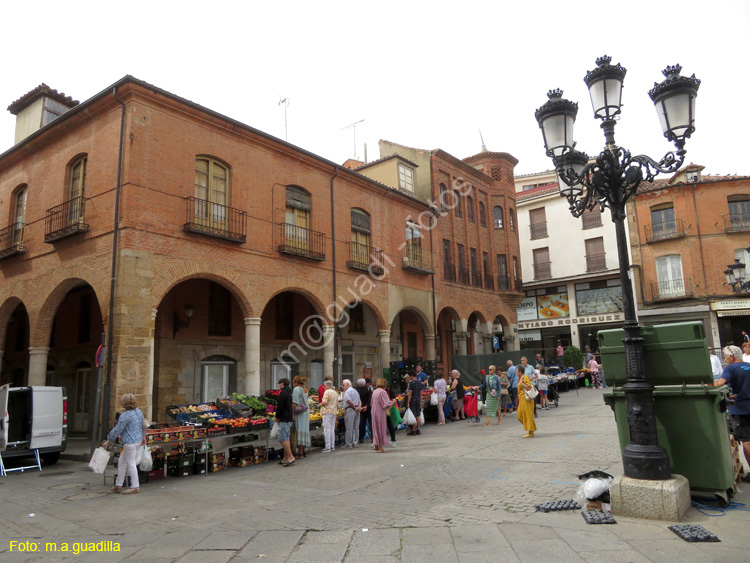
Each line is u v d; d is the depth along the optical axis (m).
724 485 5.68
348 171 19.88
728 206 28.97
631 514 5.57
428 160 26.48
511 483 7.52
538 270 36.62
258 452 11.61
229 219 15.45
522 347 37.12
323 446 13.71
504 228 30.73
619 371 6.32
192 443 10.52
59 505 7.84
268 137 16.80
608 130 6.42
